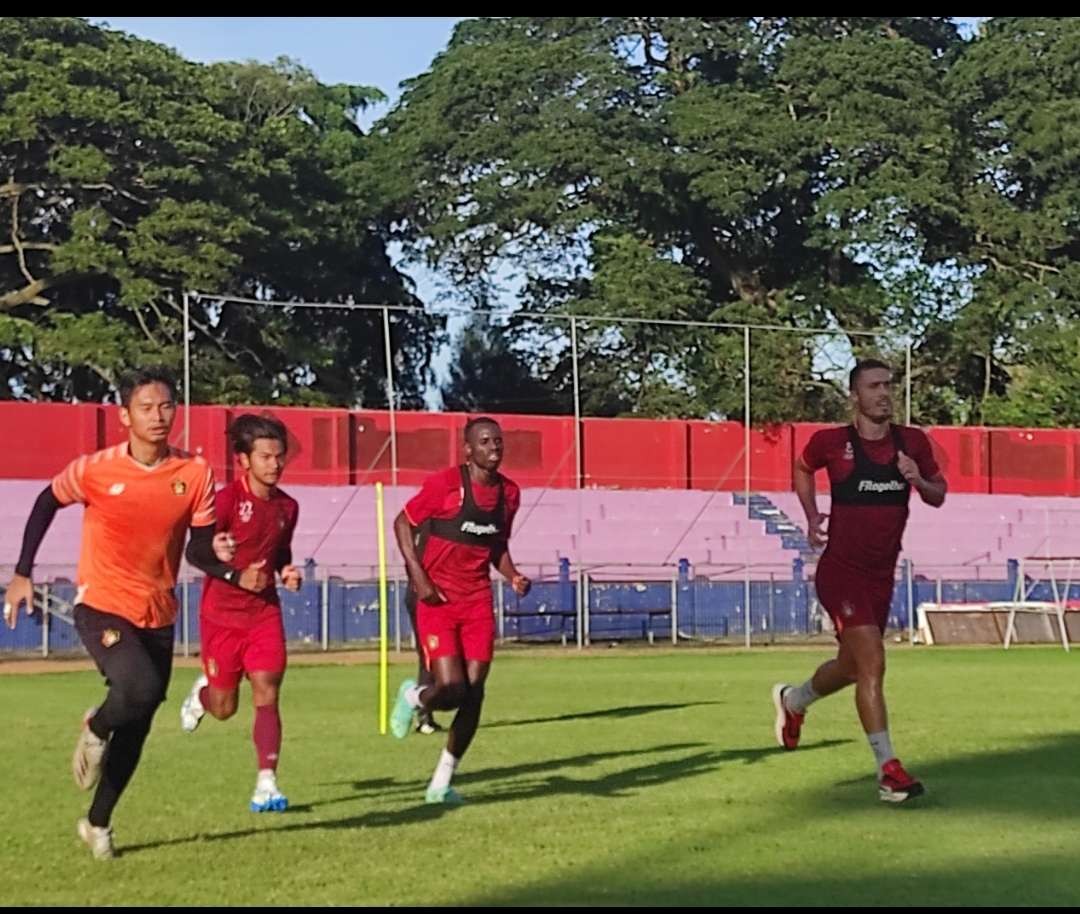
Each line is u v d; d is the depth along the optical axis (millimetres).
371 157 55031
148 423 8492
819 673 12766
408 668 28328
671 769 12594
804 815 10070
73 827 9781
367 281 54844
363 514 38312
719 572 39625
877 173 52594
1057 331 52750
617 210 53906
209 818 10070
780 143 52312
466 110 53500
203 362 47281
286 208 50219
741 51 55531
